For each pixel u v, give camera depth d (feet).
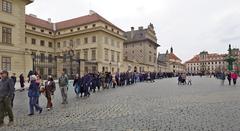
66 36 225.76
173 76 237.25
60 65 154.10
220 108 38.24
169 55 458.50
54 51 236.22
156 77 179.83
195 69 542.57
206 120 29.50
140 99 51.37
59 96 61.00
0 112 29.86
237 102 44.96
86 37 214.48
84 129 26.11
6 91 30.22
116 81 99.14
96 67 173.27
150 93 64.59
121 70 229.86
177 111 35.99
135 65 257.75
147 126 26.86
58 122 30.07
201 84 106.01
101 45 205.05
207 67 520.83
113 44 224.53
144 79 137.08
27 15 230.48
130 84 108.47
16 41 122.11
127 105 43.01
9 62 117.08
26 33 208.54
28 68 124.98
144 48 294.25
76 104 46.06
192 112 34.96
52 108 41.73
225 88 80.69
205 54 534.78
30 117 33.88
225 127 25.98
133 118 31.32
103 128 26.32
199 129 25.30
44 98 57.00
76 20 238.07
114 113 35.24
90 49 210.59
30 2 132.67
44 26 231.50
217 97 53.36
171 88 82.38
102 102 48.01
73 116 33.76
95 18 218.18
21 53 123.75
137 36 304.91
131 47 307.58
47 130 26.16
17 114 36.45
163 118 30.99
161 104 43.50
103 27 205.67
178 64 478.59
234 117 31.07
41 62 139.44
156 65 327.67
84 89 58.85
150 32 310.24
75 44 221.66
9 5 119.75
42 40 224.94
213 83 114.21
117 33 230.27
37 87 36.70
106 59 211.82
